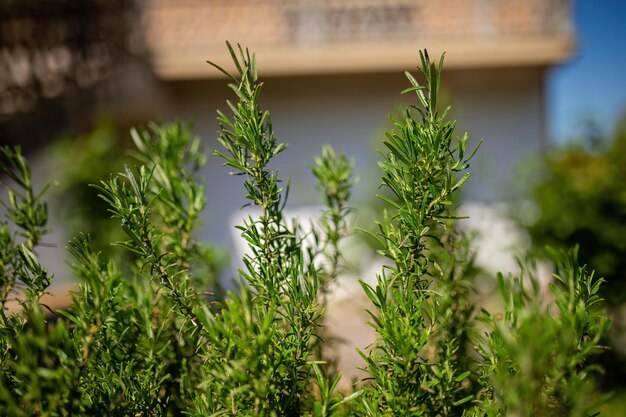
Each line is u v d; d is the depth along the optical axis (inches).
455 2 204.7
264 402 19.0
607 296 70.8
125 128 193.6
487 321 20.8
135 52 184.5
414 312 21.2
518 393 17.3
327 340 28.9
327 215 29.8
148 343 23.3
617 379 43.0
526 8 198.1
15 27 144.6
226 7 214.5
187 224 27.8
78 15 155.1
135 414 22.3
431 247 27.7
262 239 23.5
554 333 17.4
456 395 22.7
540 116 202.1
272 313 19.3
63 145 123.3
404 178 21.5
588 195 87.6
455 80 202.8
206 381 20.6
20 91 141.0
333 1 206.5
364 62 196.5
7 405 18.2
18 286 23.5
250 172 22.4
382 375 20.8
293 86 206.1
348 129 204.7
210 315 20.0
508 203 115.1
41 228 25.7
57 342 18.3
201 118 203.8
